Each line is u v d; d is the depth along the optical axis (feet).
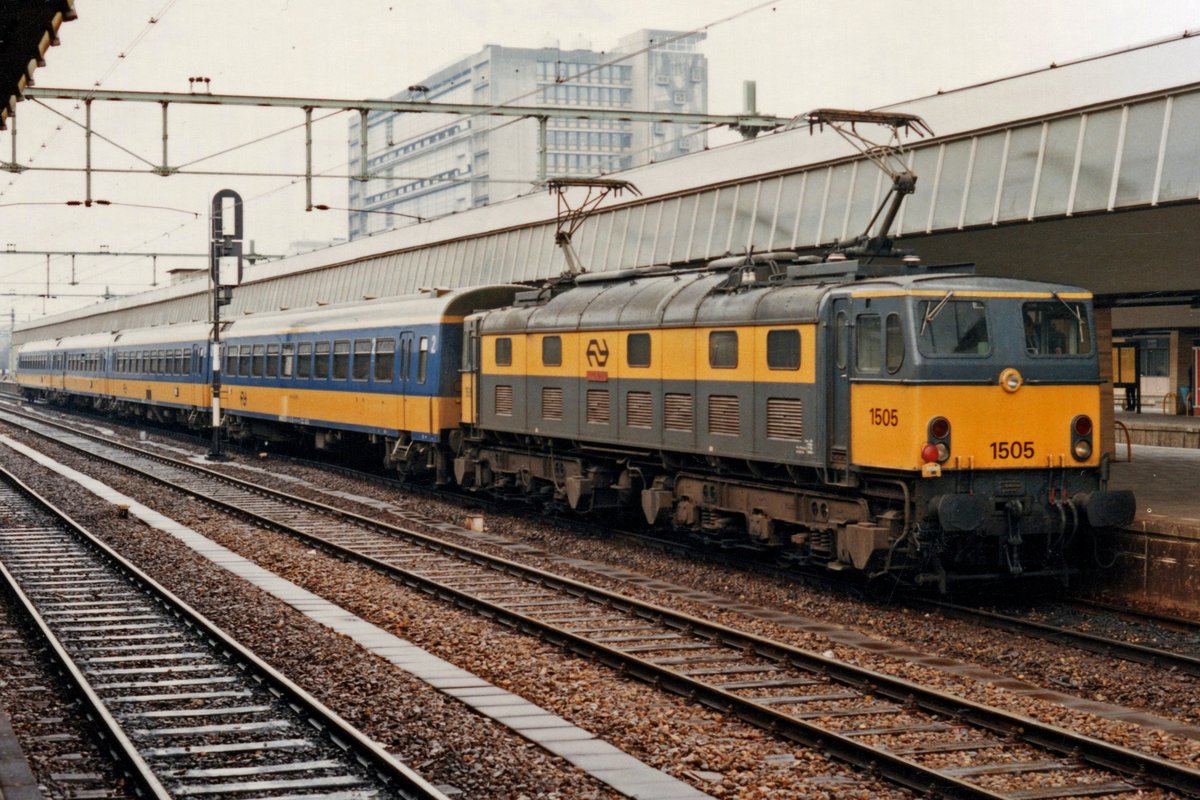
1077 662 66.08
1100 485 82.69
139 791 45.37
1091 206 91.56
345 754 49.83
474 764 48.26
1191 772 44.65
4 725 52.60
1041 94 94.58
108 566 97.35
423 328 143.33
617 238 149.69
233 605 81.46
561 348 114.21
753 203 125.90
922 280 79.61
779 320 86.58
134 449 211.41
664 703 58.08
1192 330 220.43
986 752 50.06
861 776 47.60
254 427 210.18
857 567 80.79
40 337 578.25
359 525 121.29
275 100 151.74
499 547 108.06
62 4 55.98
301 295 272.72
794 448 85.71
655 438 100.89
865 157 110.83
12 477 161.79
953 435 77.41
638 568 98.37
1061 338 81.71
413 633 73.56
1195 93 84.94
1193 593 78.28
